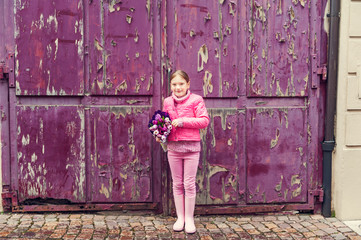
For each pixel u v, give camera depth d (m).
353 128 3.18
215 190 3.28
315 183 3.32
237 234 2.88
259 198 3.31
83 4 3.11
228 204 3.31
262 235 2.87
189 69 3.19
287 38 3.21
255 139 3.27
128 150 3.23
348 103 3.17
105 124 3.20
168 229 2.96
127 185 3.26
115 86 3.17
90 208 3.24
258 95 3.23
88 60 3.14
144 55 3.17
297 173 3.31
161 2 3.13
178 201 2.98
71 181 3.21
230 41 3.19
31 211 3.22
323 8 3.21
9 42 3.08
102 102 3.20
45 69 3.11
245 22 3.19
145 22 3.15
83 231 2.88
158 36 3.17
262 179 3.30
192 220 2.96
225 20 3.18
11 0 3.07
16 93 3.10
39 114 3.15
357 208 3.22
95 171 3.22
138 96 3.21
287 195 3.32
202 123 2.81
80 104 3.18
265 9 3.19
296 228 3.02
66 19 3.10
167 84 3.17
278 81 3.24
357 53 3.14
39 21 3.08
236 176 3.29
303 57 3.23
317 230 2.98
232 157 3.27
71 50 3.12
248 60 3.21
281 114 3.27
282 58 3.22
